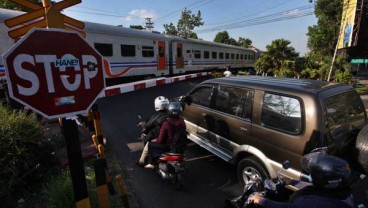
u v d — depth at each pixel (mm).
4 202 3311
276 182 3004
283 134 3416
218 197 3961
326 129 3137
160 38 15883
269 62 18188
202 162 5105
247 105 4020
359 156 3178
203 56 21594
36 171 3910
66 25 2240
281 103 3537
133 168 4750
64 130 2082
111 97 10398
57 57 1885
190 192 4082
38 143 4113
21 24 2029
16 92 1732
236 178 4520
